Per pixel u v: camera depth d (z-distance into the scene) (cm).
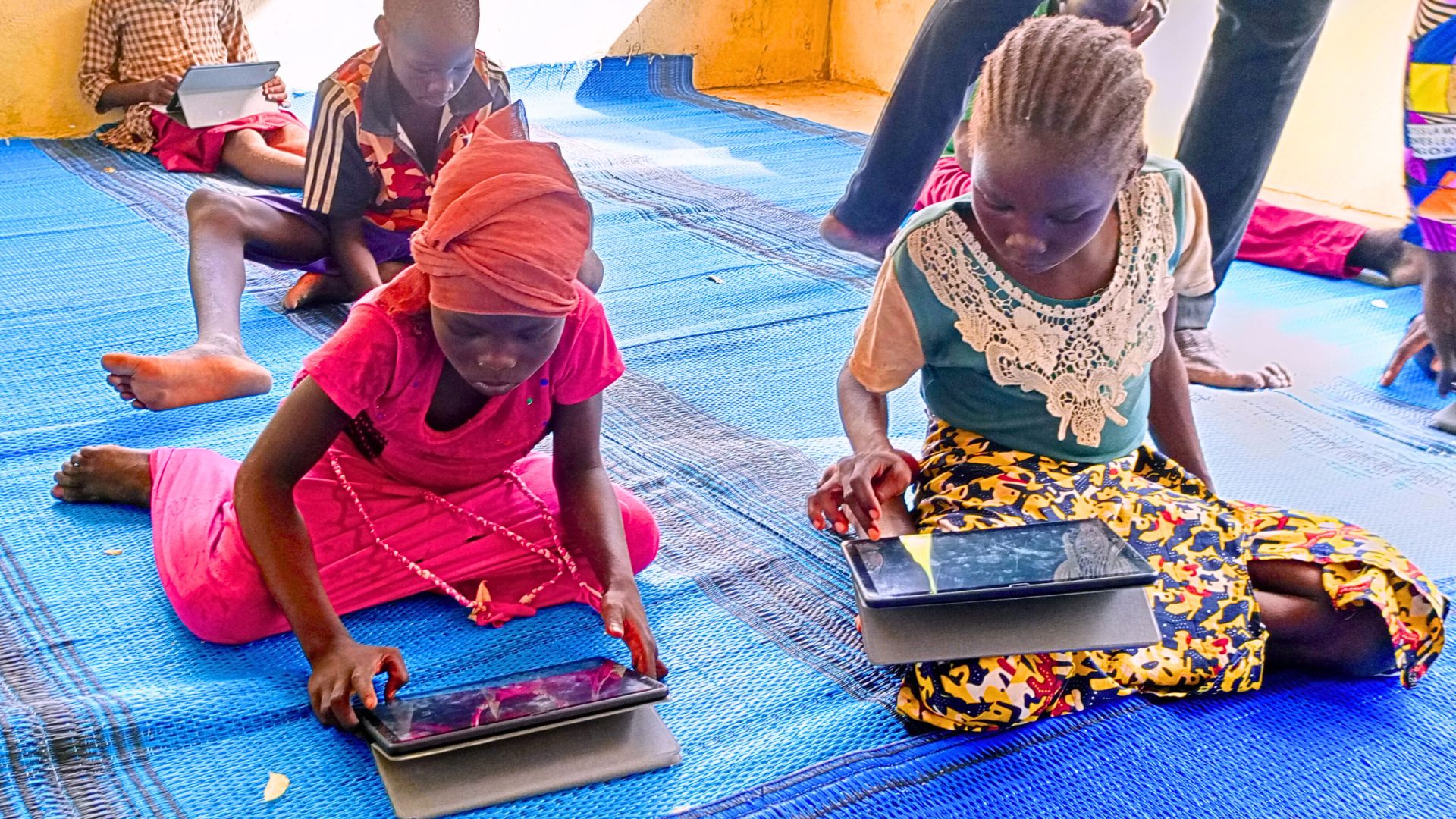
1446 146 246
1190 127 277
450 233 139
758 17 621
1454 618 193
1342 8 413
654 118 546
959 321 169
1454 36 236
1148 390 181
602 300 325
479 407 169
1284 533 174
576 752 150
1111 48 144
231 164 429
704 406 263
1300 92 433
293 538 156
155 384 239
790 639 183
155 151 453
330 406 155
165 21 458
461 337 146
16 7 462
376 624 180
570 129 516
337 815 143
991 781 153
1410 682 167
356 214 283
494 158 141
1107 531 158
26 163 439
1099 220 152
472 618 182
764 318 316
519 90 563
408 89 247
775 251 370
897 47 612
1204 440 254
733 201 418
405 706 147
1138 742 161
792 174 458
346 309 309
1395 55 402
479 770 145
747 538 210
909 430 255
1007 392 174
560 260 143
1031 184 145
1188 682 166
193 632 173
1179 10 375
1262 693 172
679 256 363
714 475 230
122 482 206
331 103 268
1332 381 288
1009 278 167
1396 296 346
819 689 171
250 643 174
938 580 148
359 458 180
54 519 204
